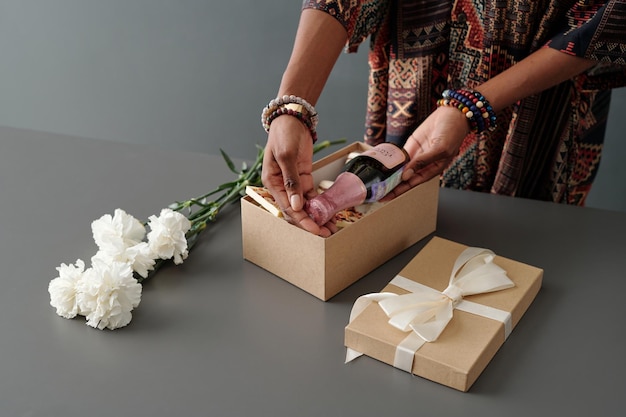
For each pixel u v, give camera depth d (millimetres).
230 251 1020
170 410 753
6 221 1091
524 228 1081
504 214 1117
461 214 1118
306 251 903
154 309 902
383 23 1187
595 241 1048
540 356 828
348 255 921
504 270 919
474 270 915
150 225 985
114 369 807
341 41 1080
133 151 1304
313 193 987
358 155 984
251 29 2158
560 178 1235
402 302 843
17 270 979
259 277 963
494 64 1153
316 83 1050
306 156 1003
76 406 759
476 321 836
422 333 803
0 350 836
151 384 786
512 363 817
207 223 1088
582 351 835
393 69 1219
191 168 1250
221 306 907
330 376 796
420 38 1171
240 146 2369
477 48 1155
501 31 1123
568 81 1150
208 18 2184
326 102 2182
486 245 1042
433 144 1025
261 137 2326
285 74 1043
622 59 1031
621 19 995
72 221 1094
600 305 913
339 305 909
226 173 1235
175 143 2434
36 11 2348
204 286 944
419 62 1190
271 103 984
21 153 1291
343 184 932
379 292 927
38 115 2533
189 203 1098
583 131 1244
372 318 841
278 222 921
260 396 770
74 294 883
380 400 765
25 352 833
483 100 1040
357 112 2162
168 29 2242
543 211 1123
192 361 817
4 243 1037
